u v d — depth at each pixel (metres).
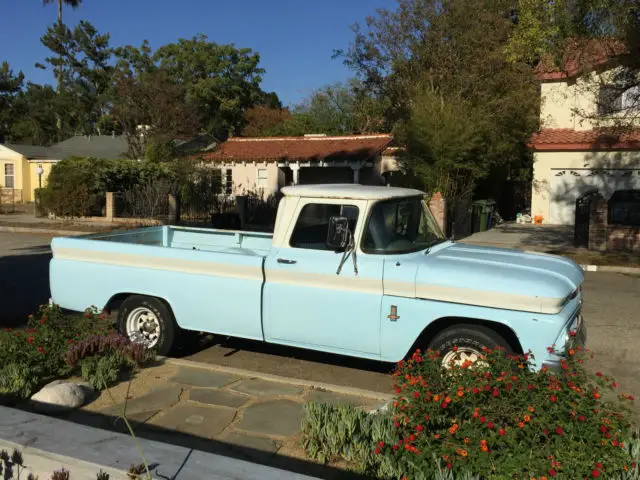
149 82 32.84
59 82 62.56
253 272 5.79
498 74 22.25
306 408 4.29
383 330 5.27
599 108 16.08
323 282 5.50
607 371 6.32
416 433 3.63
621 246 15.20
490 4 23.05
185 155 28.94
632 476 3.24
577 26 12.33
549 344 4.73
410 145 19.20
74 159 23.52
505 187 26.39
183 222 22.62
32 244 17.03
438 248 5.85
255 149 28.08
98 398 5.01
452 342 5.06
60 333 5.95
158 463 3.24
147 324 6.50
